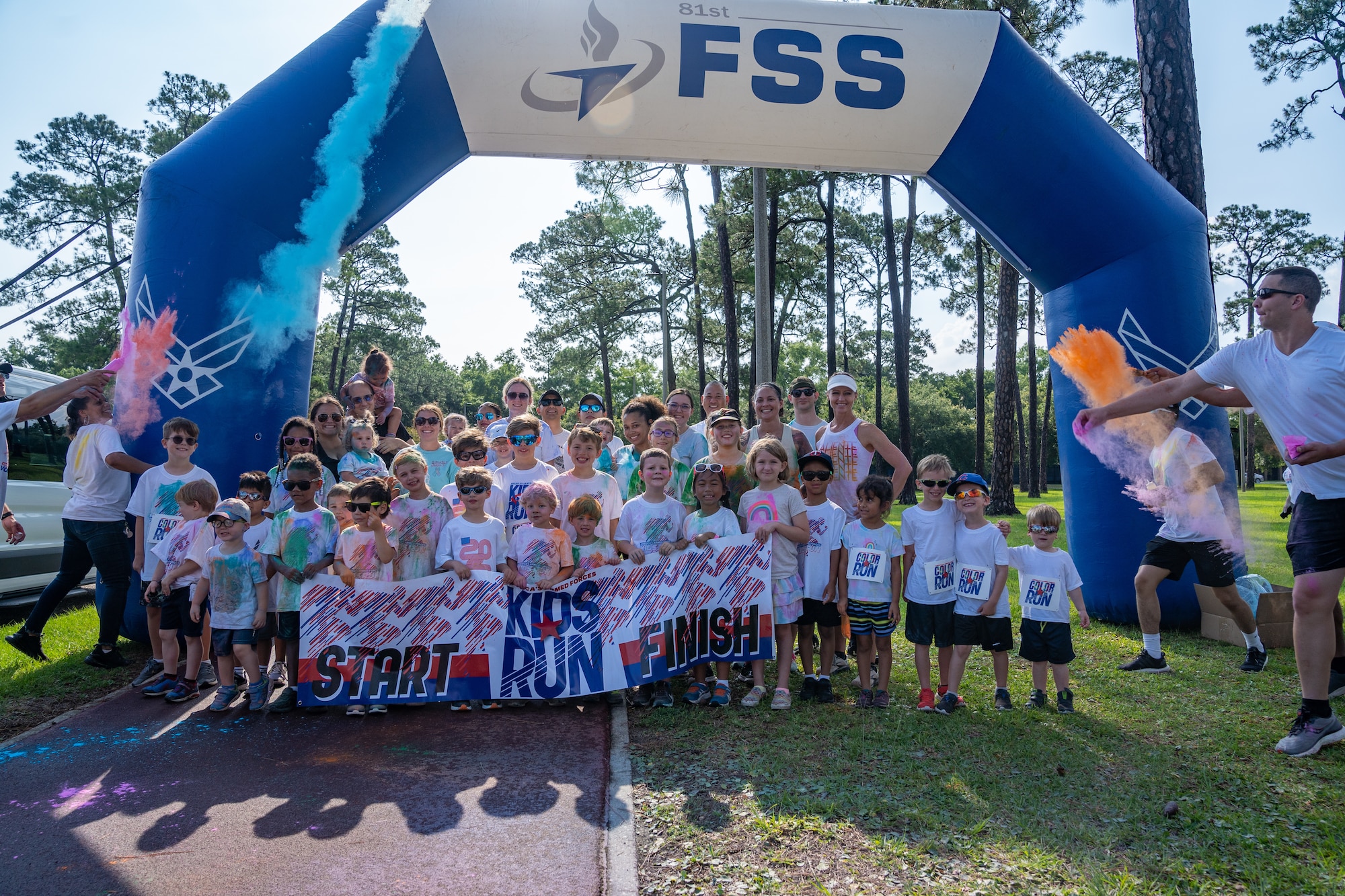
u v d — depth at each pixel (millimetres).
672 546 4879
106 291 30688
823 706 4750
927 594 4633
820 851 2900
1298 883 2660
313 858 2887
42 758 3908
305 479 4609
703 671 5074
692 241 31594
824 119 6633
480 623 4707
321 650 4566
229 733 4270
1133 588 6520
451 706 4773
